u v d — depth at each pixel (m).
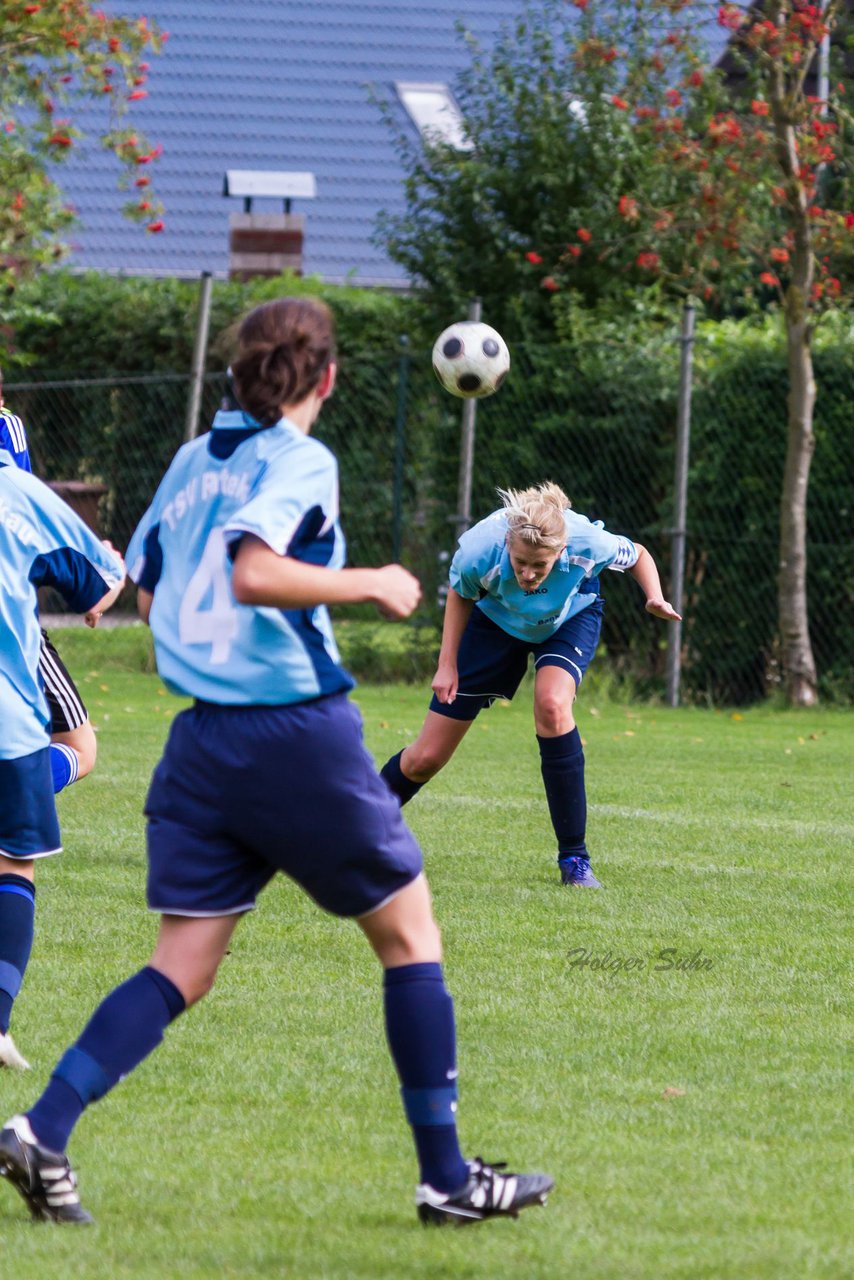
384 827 10.55
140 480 62.19
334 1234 10.31
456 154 57.19
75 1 45.75
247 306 64.31
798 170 43.81
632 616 47.44
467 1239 10.24
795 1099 13.22
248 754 10.30
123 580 14.32
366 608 50.97
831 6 43.94
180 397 61.72
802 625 45.75
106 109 88.69
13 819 13.88
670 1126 12.51
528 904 20.78
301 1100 13.10
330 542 10.42
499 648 22.69
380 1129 12.42
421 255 57.00
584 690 46.62
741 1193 11.08
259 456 10.48
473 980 16.98
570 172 54.00
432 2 96.19
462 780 31.67
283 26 93.81
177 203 85.25
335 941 18.72
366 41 93.94
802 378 44.59
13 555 13.77
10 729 13.80
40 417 63.22
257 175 84.75
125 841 24.56
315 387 10.73
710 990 16.72
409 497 50.62
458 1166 10.58
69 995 16.09
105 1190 11.06
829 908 20.83
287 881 22.33
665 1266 9.75
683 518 45.28
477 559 21.86
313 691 10.34
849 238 43.34
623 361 47.50
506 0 96.31
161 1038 10.73
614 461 47.38
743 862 23.88
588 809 28.39
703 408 46.44
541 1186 10.71
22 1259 9.77
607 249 47.84
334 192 86.81
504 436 48.19
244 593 9.88
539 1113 12.78
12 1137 10.20
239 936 18.89
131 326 63.91
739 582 46.78
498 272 55.69
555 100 55.41
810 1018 15.72
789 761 35.06
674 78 51.31
